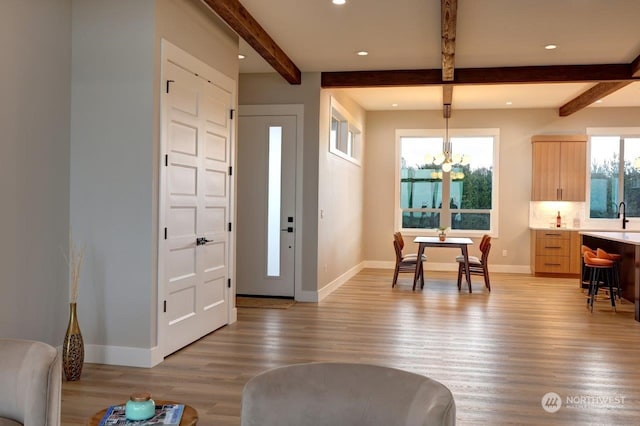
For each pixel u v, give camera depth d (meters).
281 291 7.37
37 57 3.93
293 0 4.79
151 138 4.16
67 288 4.28
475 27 5.47
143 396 2.02
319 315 6.28
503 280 9.44
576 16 5.12
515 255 10.56
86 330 4.28
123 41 4.19
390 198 11.08
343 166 8.91
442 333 5.44
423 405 1.49
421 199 11.09
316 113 7.26
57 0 4.11
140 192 4.18
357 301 7.25
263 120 7.38
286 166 7.33
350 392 1.63
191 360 4.38
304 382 1.66
